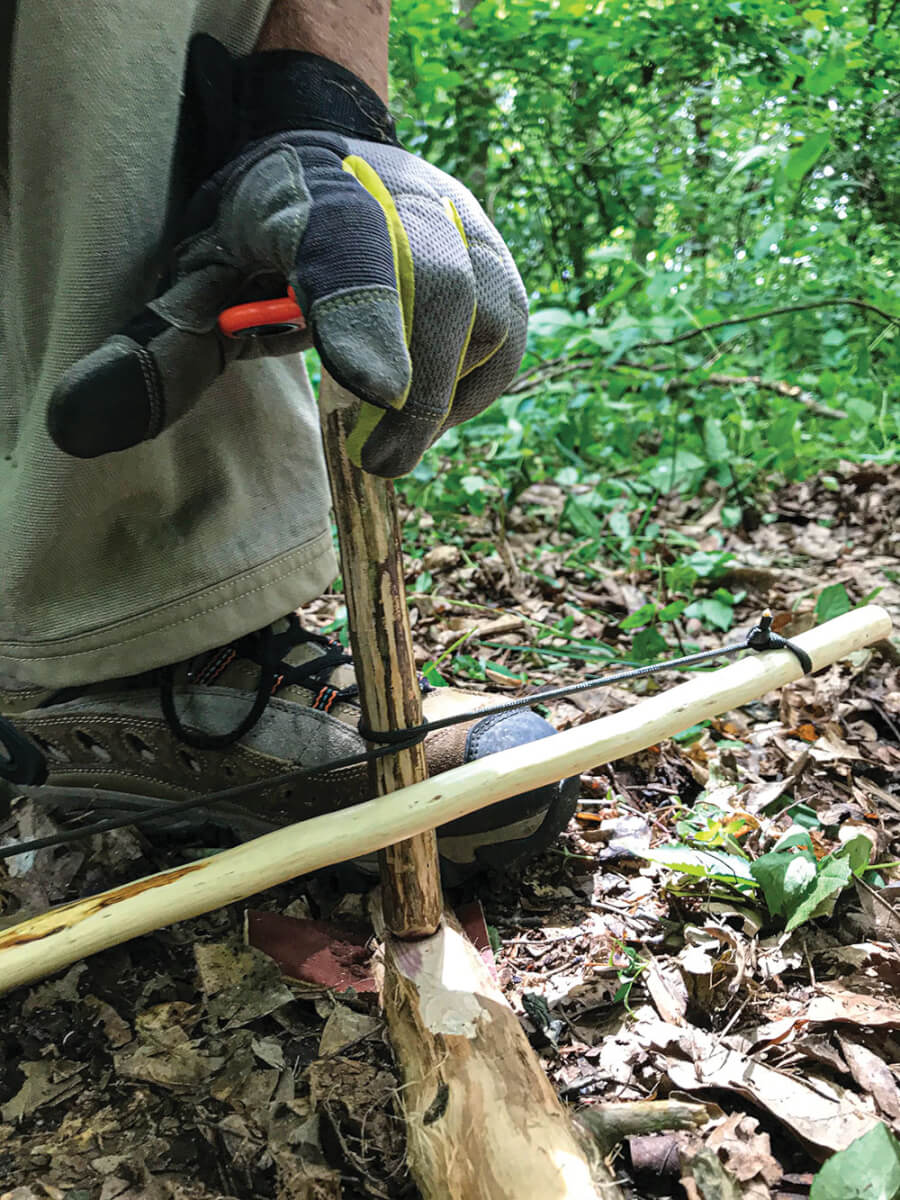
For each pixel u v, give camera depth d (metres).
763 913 0.98
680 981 0.92
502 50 2.78
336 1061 0.83
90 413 0.69
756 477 2.38
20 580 0.95
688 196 2.99
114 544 0.95
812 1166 0.74
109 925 0.76
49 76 0.75
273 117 0.73
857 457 2.37
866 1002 0.87
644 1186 0.73
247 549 0.99
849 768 1.25
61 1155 0.77
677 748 1.29
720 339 2.83
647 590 1.89
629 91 2.90
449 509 2.30
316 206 0.64
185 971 0.95
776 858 0.95
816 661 0.87
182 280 0.72
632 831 1.14
